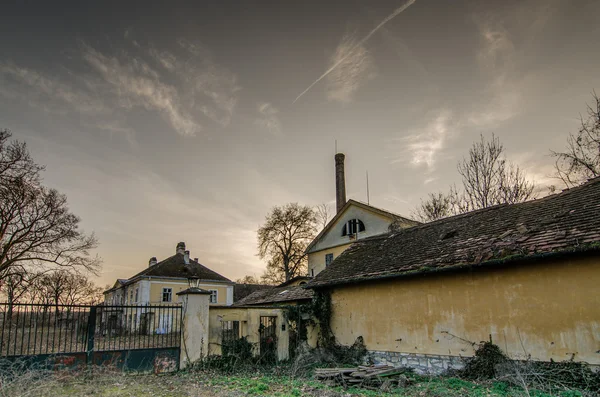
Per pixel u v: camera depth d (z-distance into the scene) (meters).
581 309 7.92
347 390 9.02
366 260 14.80
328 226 30.19
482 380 8.98
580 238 8.05
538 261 8.75
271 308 14.11
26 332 22.83
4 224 23.78
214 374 11.41
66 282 39.34
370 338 12.63
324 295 15.01
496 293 9.43
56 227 26.17
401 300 11.79
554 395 7.27
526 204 12.56
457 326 10.12
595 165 20.45
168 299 34.38
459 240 11.93
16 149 24.09
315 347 14.47
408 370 10.80
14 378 8.62
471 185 28.98
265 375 11.41
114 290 45.78
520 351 8.74
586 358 7.71
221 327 12.88
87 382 9.88
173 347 11.82
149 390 9.18
